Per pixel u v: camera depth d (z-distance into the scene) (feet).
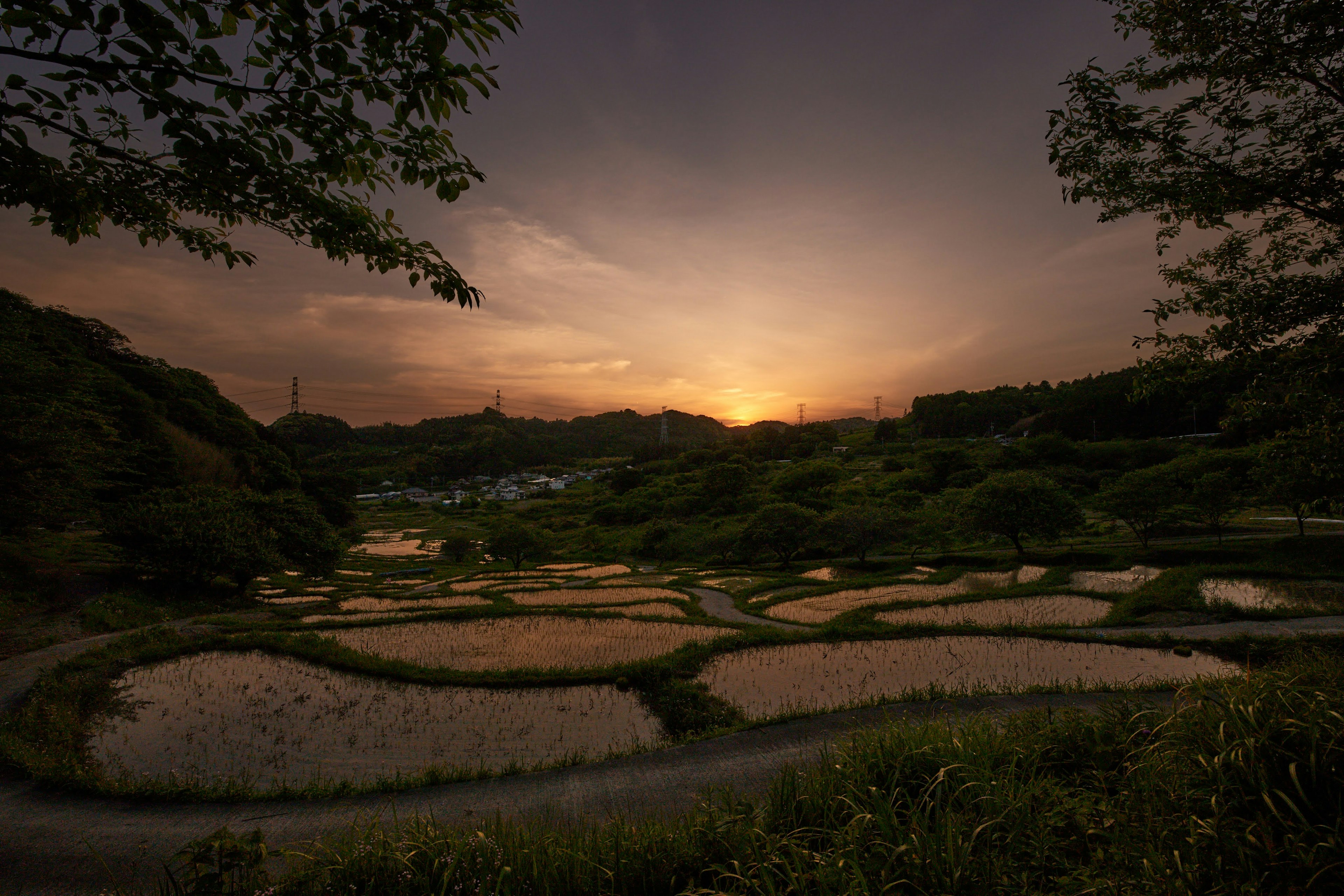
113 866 21.15
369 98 11.56
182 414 170.91
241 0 9.93
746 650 54.29
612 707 41.73
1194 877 9.86
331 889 14.30
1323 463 18.40
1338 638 44.45
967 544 138.51
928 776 15.87
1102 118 18.62
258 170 12.09
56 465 71.31
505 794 26.11
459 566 155.94
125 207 13.93
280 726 38.11
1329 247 18.71
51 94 10.76
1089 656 49.03
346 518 215.31
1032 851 11.91
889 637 56.03
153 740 35.99
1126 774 14.21
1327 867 9.05
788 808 16.56
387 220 14.60
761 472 326.24
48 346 120.98
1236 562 88.33
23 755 29.45
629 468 453.17
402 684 46.50
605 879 14.52
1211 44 17.37
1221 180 17.88
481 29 10.82
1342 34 15.33
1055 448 224.94
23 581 71.36
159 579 86.12
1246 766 12.05
